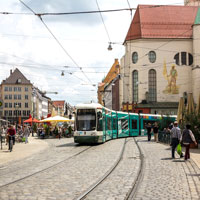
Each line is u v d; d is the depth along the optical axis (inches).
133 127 1593.3
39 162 628.4
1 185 386.9
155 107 2471.7
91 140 1048.8
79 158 679.7
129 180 411.2
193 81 2454.5
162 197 312.8
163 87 2519.7
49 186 374.9
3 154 812.6
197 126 911.0
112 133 1330.0
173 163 582.2
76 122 1072.2
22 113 4461.1
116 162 599.2
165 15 2645.2
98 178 427.8
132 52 2564.0
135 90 2549.2
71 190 351.3
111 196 320.8
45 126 1823.3
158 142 1176.8
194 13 2672.2
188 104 1121.4
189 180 405.1
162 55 2529.5
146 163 584.4
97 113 1071.6
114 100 3430.1
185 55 2539.4
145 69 2519.7
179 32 2561.5
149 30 2554.1
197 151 818.2
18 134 1386.6
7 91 4473.4
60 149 935.0
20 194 332.2
